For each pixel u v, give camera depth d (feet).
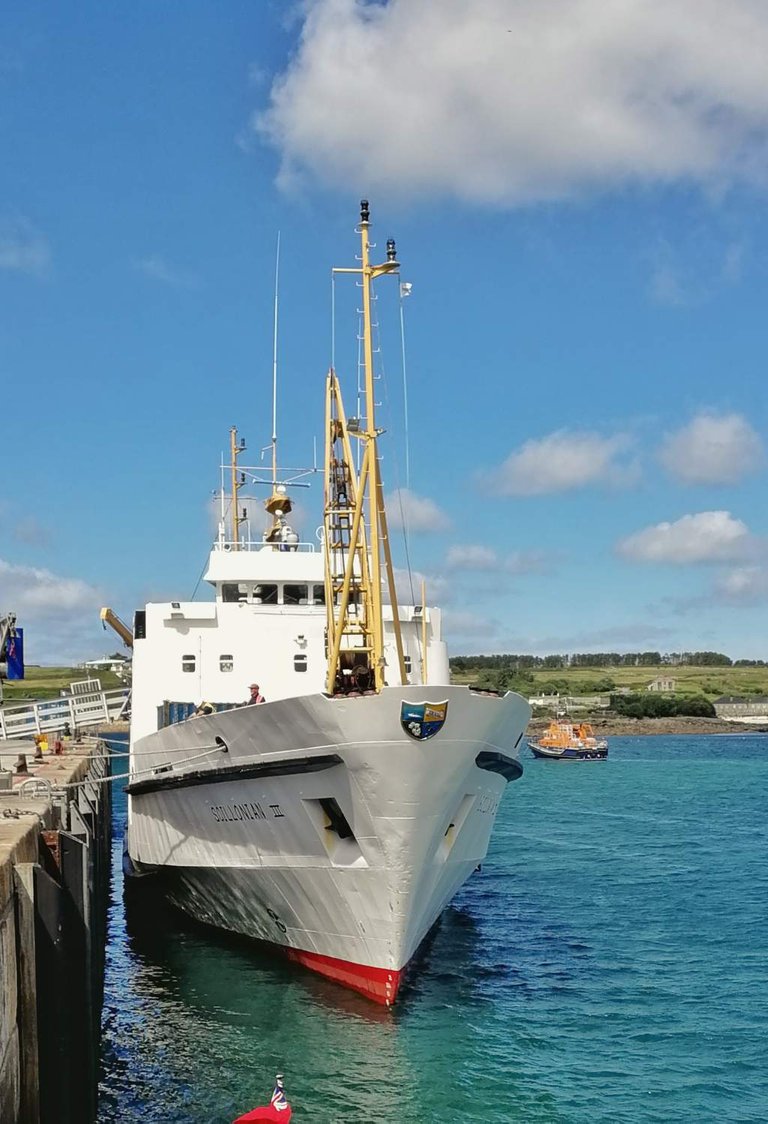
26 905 53.11
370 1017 76.18
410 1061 68.74
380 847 71.77
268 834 79.77
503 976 89.71
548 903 124.16
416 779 69.77
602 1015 79.36
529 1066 68.54
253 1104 62.80
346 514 92.43
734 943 103.30
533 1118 60.85
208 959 92.73
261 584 106.11
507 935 106.22
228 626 102.53
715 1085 66.08
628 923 112.57
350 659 92.43
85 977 63.87
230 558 105.29
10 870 48.75
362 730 68.85
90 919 74.18
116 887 143.74
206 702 100.22
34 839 59.72
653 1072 68.13
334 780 72.13
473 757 73.61
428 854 73.46
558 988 86.33
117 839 195.52
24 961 52.47
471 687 76.69
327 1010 77.56
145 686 102.47
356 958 77.51
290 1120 60.13
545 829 207.00
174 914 111.55
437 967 92.27
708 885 137.18
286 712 72.90
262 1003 79.25
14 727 157.79
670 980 89.40
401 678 82.53
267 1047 71.05
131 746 104.63
